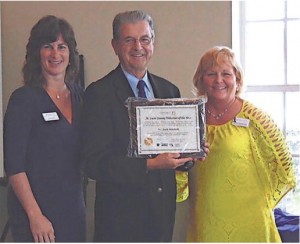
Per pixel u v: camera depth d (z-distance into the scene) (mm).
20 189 1840
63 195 1901
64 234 1909
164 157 1802
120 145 1830
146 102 1820
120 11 2156
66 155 1894
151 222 1874
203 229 1925
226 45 2098
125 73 1885
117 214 1880
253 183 1905
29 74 1918
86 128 1860
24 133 1849
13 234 1937
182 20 2092
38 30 1903
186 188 1965
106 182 1883
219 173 1895
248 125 1913
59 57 1908
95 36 2170
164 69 2070
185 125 1824
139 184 1845
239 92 1958
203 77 1955
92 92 1869
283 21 2133
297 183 2088
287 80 2115
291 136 2098
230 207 1897
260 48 2141
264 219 1909
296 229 2029
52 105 1890
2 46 2217
